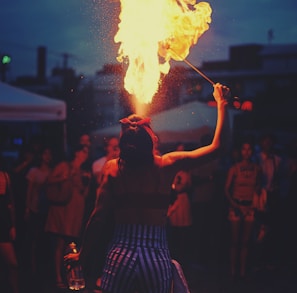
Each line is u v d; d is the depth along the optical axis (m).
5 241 5.89
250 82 39.41
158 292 3.18
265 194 7.70
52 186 7.08
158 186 3.29
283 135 22.31
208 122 12.85
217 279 7.84
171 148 11.55
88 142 7.40
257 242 8.45
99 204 3.37
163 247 3.27
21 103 9.86
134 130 3.29
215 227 9.28
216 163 8.76
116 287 3.17
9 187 5.95
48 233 7.16
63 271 7.72
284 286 7.55
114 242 3.28
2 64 12.22
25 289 7.10
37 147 7.95
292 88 32.75
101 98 30.47
